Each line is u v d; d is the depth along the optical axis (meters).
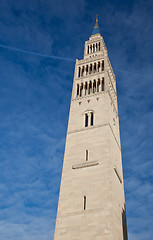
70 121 59.03
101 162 48.25
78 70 74.00
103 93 61.78
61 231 41.78
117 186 49.00
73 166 49.72
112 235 38.41
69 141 54.84
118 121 68.38
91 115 59.06
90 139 53.22
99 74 67.81
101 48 79.81
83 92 65.62
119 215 45.12
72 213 43.25
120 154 60.09
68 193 46.22
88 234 39.91
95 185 45.41
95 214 41.66
